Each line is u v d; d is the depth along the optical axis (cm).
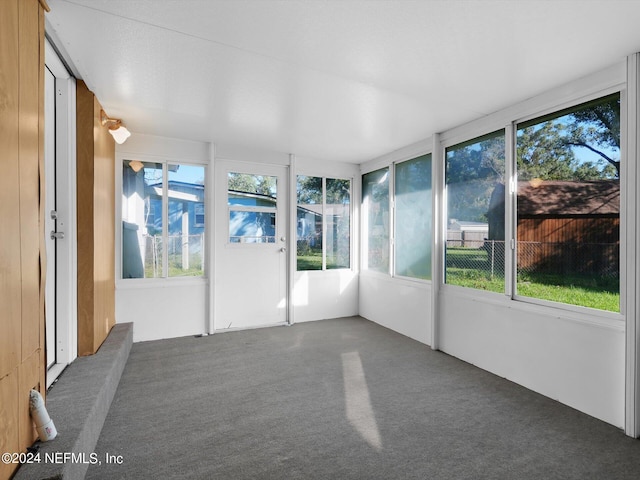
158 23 197
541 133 294
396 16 189
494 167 338
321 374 320
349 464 193
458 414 249
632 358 222
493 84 272
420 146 434
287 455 200
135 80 269
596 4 175
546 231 288
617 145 242
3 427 128
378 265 526
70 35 208
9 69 134
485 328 337
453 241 385
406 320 452
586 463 196
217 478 180
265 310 494
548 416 247
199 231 447
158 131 402
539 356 286
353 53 229
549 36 205
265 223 494
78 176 277
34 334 156
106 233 332
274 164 491
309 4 179
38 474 136
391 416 245
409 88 282
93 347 283
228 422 235
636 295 221
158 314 423
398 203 482
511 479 182
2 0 129
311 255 534
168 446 207
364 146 462
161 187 426
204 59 238
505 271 320
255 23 197
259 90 288
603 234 249
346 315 556
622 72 234
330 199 550
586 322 252
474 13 185
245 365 340
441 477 183
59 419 180
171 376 312
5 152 131
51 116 253
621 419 232
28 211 151
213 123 373
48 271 250
